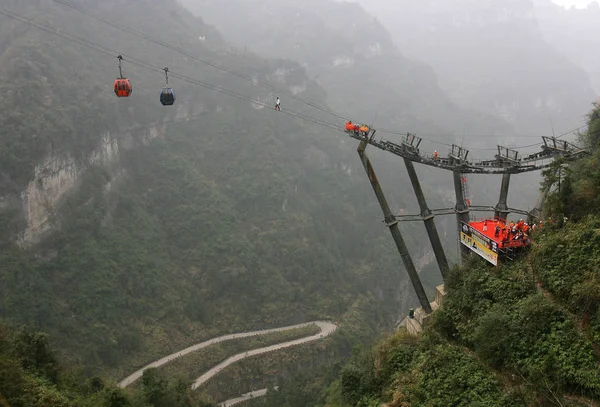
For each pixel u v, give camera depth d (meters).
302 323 102.50
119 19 153.00
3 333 31.56
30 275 78.25
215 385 78.69
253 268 110.06
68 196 93.31
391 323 113.44
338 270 121.50
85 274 86.69
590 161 27.81
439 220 148.75
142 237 105.00
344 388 25.11
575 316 18.73
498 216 31.64
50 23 123.50
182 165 125.88
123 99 118.19
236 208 128.38
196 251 111.25
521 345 19.08
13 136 82.75
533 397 16.95
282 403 67.62
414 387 21.34
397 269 128.75
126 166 117.69
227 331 96.06
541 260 22.39
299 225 127.75
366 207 147.00
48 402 25.44
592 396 15.98
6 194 79.62
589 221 22.20
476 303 23.36
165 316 91.69
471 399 18.66
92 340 77.88
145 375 44.75
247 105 150.75
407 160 31.48
